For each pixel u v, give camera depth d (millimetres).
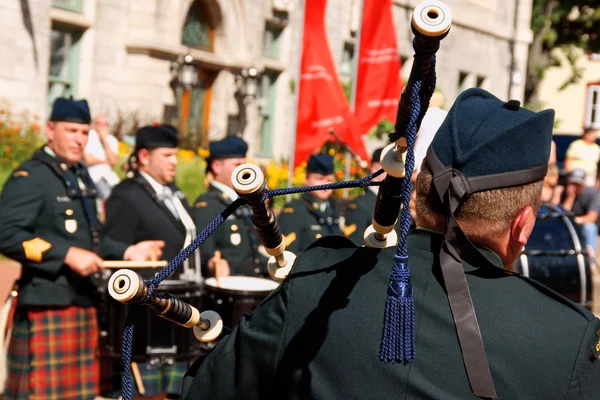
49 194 4105
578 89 26781
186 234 4555
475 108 1571
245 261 5215
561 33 22312
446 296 1495
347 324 1500
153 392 4039
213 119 14328
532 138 1513
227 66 14297
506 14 21297
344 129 7355
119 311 4059
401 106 1418
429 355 1446
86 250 4191
